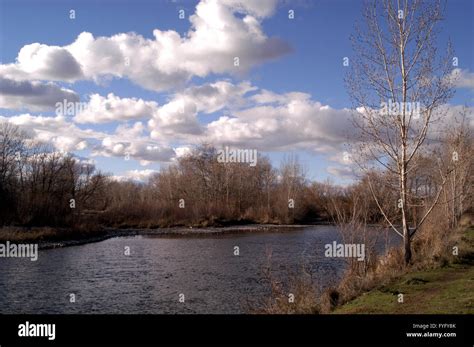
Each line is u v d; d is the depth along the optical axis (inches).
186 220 2586.1
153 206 2640.3
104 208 2736.2
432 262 684.7
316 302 533.6
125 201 2787.9
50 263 1180.5
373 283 589.6
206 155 3051.2
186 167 3038.9
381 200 754.2
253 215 2829.7
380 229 733.9
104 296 777.6
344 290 571.8
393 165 721.6
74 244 1679.4
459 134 960.9
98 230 2037.4
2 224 1739.7
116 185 3501.5
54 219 1910.7
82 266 1130.0
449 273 619.2
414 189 809.5
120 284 886.4
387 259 719.1
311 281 635.5
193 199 2920.8
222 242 1744.6
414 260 712.4
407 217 746.2
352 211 731.4
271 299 612.7
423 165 783.1
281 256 1227.9
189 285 866.8
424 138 700.7
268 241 1734.7
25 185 2116.1
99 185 2472.9
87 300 748.0
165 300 740.7
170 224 2527.1
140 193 3599.9
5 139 2185.0
